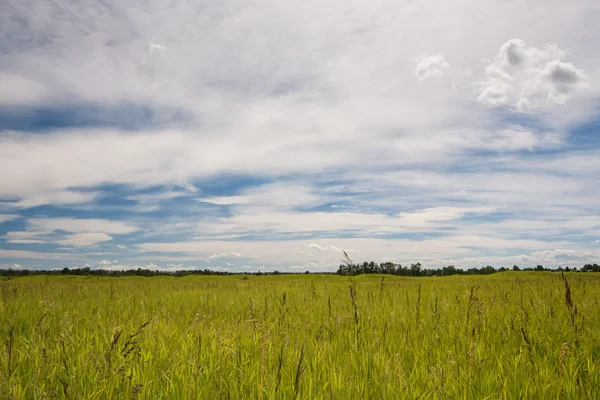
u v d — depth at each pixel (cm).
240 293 1602
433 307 876
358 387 389
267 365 469
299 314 907
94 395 384
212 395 389
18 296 1384
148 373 445
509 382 420
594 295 1080
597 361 479
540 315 780
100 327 718
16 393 375
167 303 1222
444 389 386
